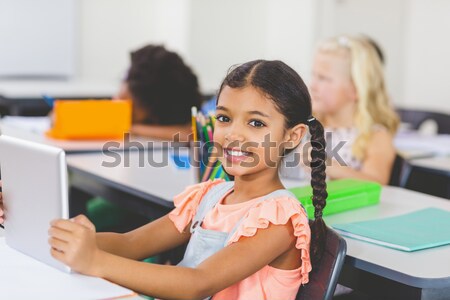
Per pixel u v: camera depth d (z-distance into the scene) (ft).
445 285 5.27
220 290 5.14
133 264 4.94
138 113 11.11
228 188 5.89
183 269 5.03
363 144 9.66
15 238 5.34
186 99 11.09
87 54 19.15
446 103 19.54
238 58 19.98
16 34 17.97
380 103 9.84
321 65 9.95
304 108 5.57
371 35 19.95
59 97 15.94
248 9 19.93
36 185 4.90
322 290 5.29
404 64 20.25
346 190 7.18
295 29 19.49
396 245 5.92
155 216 7.91
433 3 19.58
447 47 19.42
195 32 19.15
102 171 8.85
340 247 5.27
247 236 5.23
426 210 7.14
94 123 10.94
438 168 10.25
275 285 5.32
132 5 19.57
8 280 4.76
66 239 4.75
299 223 5.28
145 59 11.03
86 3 18.92
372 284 5.68
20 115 15.78
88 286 4.67
